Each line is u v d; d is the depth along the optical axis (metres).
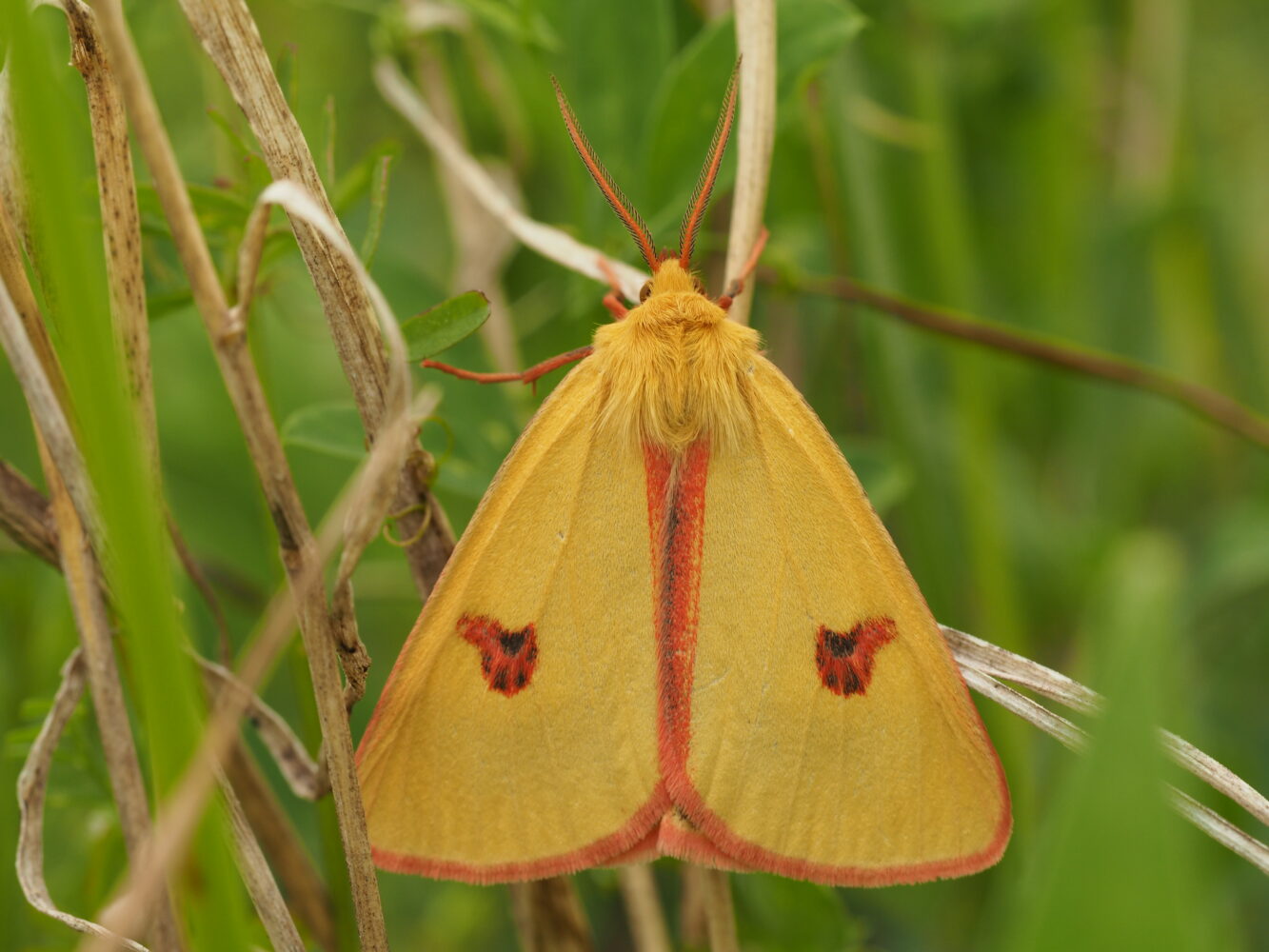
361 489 0.08
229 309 0.09
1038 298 0.14
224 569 0.12
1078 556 0.13
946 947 0.12
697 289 0.10
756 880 0.11
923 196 0.13
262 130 0.09
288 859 0.10
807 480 0.10
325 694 0.09
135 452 0.08
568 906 0.10
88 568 0.09
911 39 0.12
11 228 0.09
